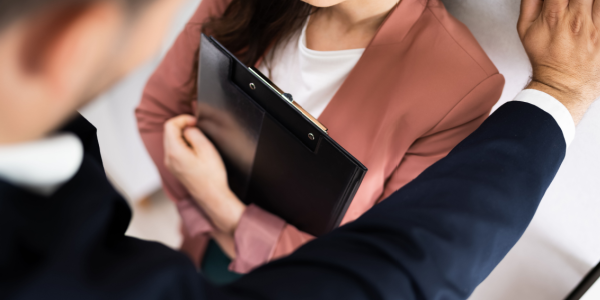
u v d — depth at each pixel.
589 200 0.51
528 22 0.43
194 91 0.65
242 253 0.63
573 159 0.50
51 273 0.19
